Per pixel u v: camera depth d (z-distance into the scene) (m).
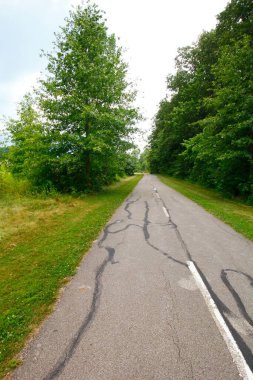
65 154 15.45
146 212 11.10
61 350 2.94
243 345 3.02
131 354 2.87
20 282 4.70
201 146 16.98
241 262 5.53
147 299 4.00
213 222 9.27
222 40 20.31
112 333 3.21
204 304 3.86
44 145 15.38
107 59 16.91
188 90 30.20
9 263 5.63
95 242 6.94
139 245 6.64
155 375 2.60
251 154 14.48
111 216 10.27
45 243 6.96
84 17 15.93
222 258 5.75
